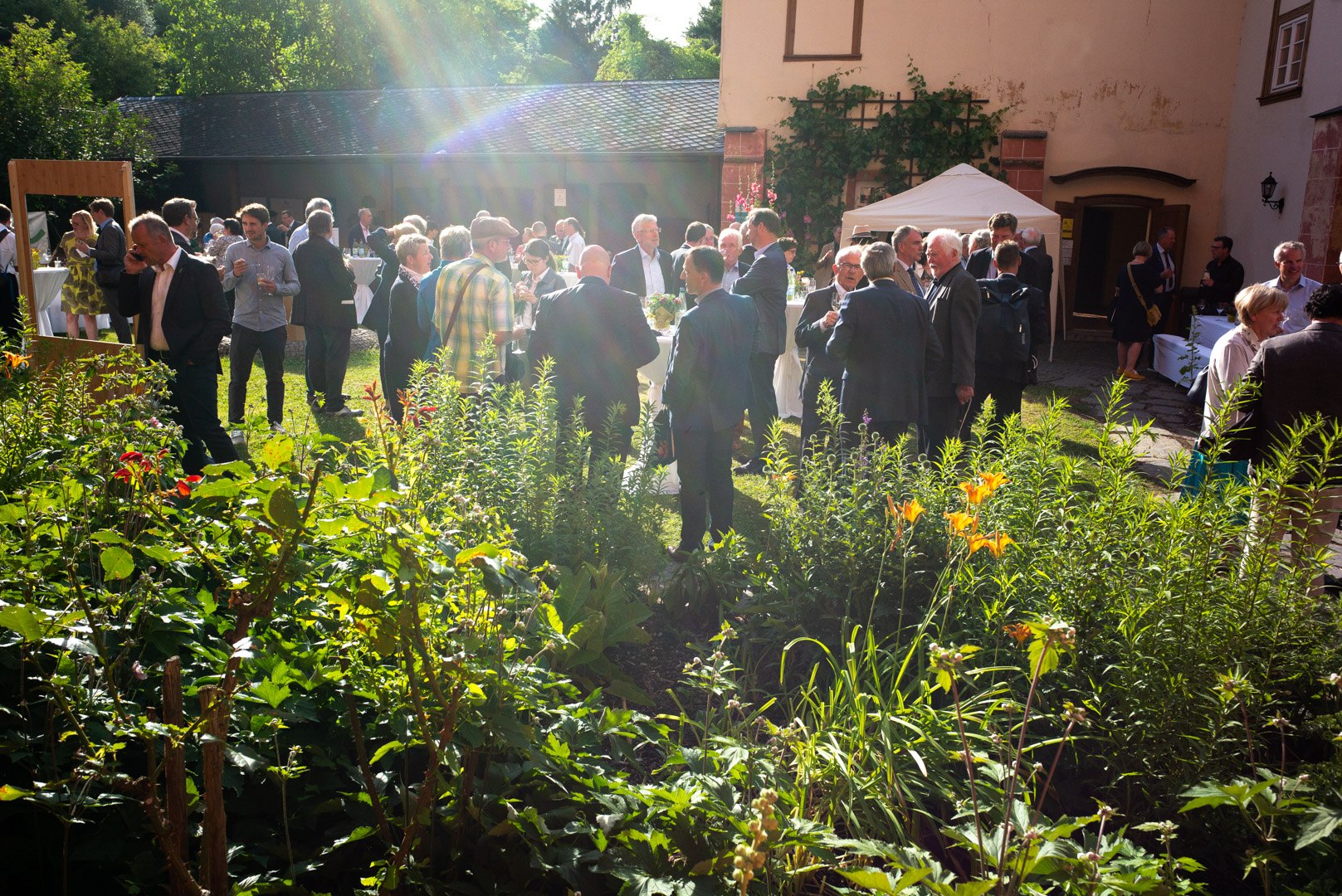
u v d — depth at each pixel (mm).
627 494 3979
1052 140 16078
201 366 6078
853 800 2547
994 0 15828
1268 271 14008
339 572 2180
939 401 6105
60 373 4191
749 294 7090
